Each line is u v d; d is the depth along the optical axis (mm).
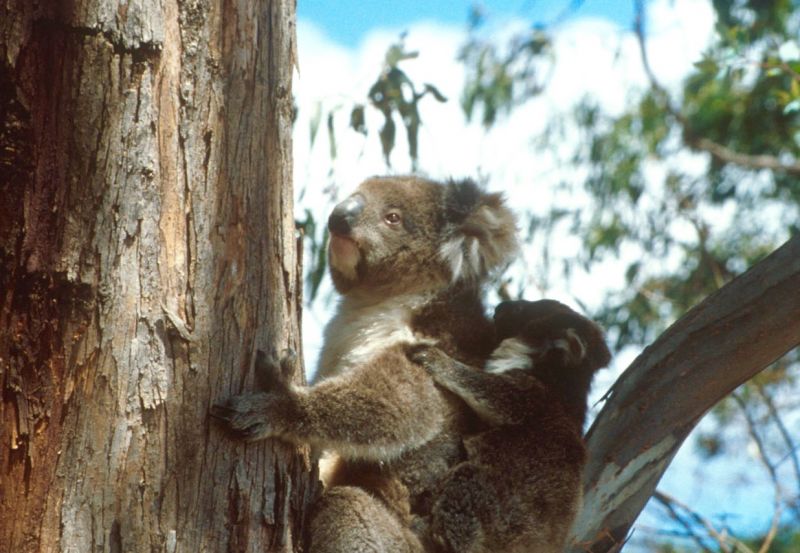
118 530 5848
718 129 21375
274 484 6676
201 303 6211
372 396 7773
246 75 6531
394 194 9469
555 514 8023
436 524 7785
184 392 6109
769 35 18797
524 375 8539
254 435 6410
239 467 6359
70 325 5902
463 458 8148
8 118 5895
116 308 5961
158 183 6105
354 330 9242
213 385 6250
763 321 8859
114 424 5902
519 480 7965
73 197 5945
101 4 6023
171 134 6180
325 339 9656
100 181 5984
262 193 6621
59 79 5969
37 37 5957
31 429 5824
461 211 9461
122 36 6047
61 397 5871
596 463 8984
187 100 6234
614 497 8977
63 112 5961
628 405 9086
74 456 5844
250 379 6547
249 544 6363
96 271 5941
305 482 7262
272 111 6730
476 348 9086
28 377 5855
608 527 8930
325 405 7523
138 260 6023
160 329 6059
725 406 17875
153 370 6016
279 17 6863
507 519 7863
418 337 8930
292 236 6945
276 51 6805
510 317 9273
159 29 6129
